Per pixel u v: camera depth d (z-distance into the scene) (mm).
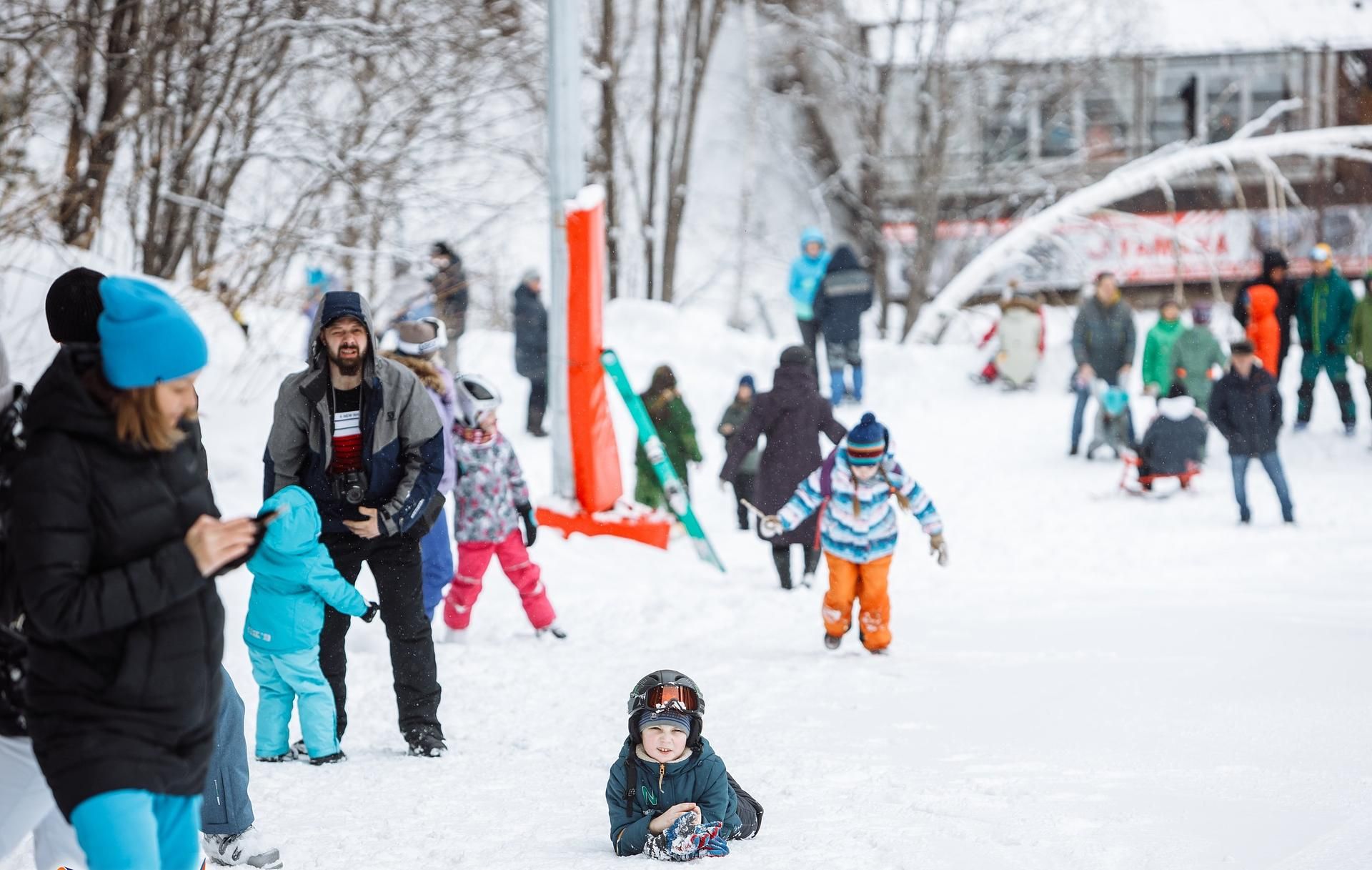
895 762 15250
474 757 16078
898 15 76062
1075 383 45688
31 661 8352
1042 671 20344
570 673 20938
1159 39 78688
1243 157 61781
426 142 37469
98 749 8266
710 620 25438
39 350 28297
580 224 32156
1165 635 22750
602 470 32438
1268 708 17172
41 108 34969
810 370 28844
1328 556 30781
